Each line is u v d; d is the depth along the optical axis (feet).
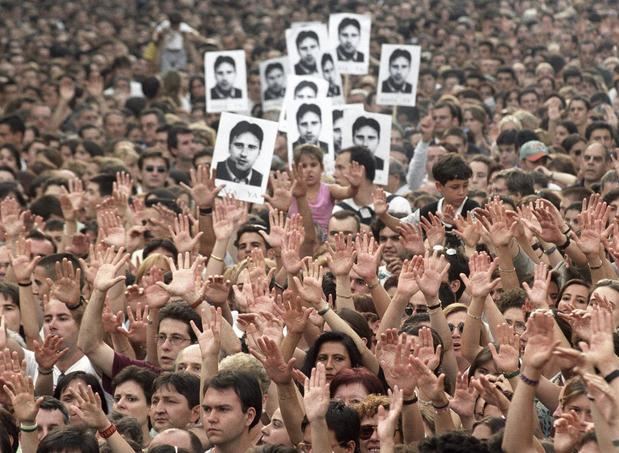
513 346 60.08
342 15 134.21
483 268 68.74
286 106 114.01
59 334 74.54
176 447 58.08
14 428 62.59
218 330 64.75
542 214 75.20
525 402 53.88
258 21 238.27
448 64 189.67
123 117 152.25
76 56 211.00
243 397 59.36
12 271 86.53
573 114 133.90
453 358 68.13
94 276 74.02
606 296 65.98
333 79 131.13
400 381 59.93
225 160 95.20
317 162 96.22
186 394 63.72
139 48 224.12
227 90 132.77
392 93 132.26
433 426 62.34
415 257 69.36
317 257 85.97
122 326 75.61
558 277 76.48
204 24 242.17
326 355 66.44
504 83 168.35
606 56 193.16
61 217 106.83
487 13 216.95
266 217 97.66
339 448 58.29
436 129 125.90
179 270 71.82
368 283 73.56
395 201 96.48
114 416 64.28
